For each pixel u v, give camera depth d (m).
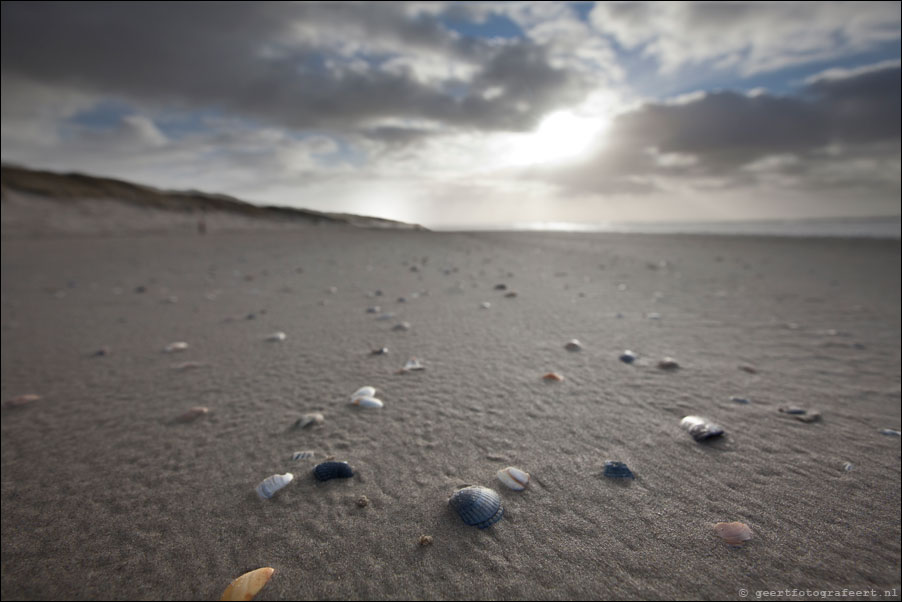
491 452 2.15
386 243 17.73
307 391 3.00
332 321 5.15
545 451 2.16
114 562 1.51
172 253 14.47
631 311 5.65
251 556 1.51
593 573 1.41
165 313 5.86
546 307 5.84
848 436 2.30
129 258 13.06
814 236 21.80
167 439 2.38
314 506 1.76
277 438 2.34
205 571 1.46
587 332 4.53
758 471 1.97
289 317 5.43
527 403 2.73
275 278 9.09
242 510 1.75
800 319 5.27
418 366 3.43
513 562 1.46
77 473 2.07
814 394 2.90
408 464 2.05
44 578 1.45
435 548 1.53
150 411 2.76
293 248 15.73
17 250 15.55
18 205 29.55
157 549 1.57
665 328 4.75
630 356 3.61
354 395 2.84
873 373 3.32
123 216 32.69
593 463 2.04
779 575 1.40
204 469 2.06
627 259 13.05
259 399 2.88
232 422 2.55
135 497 1.87
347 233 23.25
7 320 5.54
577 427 2.41
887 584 1.36
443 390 2.96
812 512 1.69
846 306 6.11
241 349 4.09
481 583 1.38
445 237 21.31
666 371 3.34
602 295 6.89
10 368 3.69
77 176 38.62
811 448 2.17
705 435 2.25
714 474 1.95
